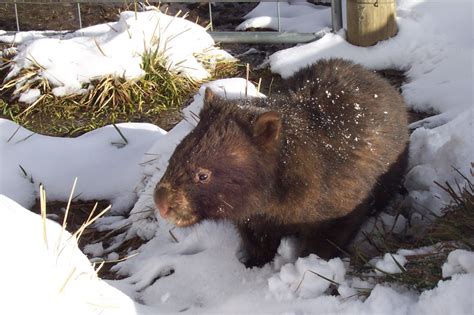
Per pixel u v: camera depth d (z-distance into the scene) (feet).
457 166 7.02
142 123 8.48
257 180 6.09
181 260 6.59
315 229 6.46
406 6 9.96
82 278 5.49
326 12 11.05
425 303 5.39
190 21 10.84
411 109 8.73
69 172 7.91
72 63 9.63
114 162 8.02
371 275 5.94
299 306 5.80
